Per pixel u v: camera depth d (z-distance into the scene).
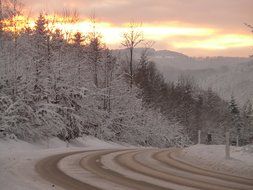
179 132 66.12
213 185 11.51
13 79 29.39
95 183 11.44
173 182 11.87
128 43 56.28
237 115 102.81
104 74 50.69
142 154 21.47
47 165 15.25
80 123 40.00
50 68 37.03
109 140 47.22
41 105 31.56
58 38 42.62
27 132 29.81
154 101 70.94
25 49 34.16
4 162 15.70
